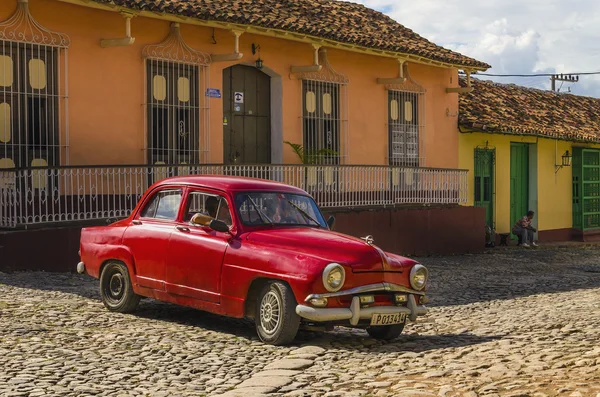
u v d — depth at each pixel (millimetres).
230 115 18734
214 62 17781
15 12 14383
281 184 10078
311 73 19922
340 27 20141
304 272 8367
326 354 8281
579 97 33875
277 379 7031
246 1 19031
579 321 10367
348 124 20891
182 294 9453
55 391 6465
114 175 15289
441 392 6461
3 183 13758
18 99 14461
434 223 21719
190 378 7105
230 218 9266
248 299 8891
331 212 18875
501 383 6727
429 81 23391
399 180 21125
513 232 25656
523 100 29594
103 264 10461
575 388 6375
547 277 17406
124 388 6668
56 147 15039
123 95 16141
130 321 9734
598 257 23203
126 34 15352
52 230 13750
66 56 15148
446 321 10898
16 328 8852
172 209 9883
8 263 13141
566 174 29312
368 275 8625
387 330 9195
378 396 6488
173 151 17062
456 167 24344
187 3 16281
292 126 19672
